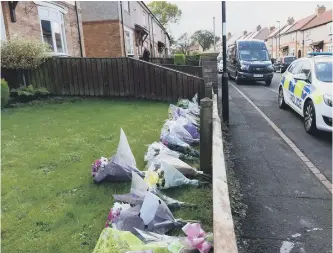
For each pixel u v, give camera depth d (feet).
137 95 33.24
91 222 9.57
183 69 46.80
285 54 180.14
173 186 11.74
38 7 36.96
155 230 8.68
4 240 8.75
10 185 12.05
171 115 21.04
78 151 15.92
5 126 20.92
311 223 10.42
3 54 28.94
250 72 52.70
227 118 23.40
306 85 22.63
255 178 14.02
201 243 7.64
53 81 33.76
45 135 18.85
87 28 59.57
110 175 12.15
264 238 9.58
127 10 66.64
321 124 19.60
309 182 13.64
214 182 8.63
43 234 9.04
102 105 29.50
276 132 21.76
